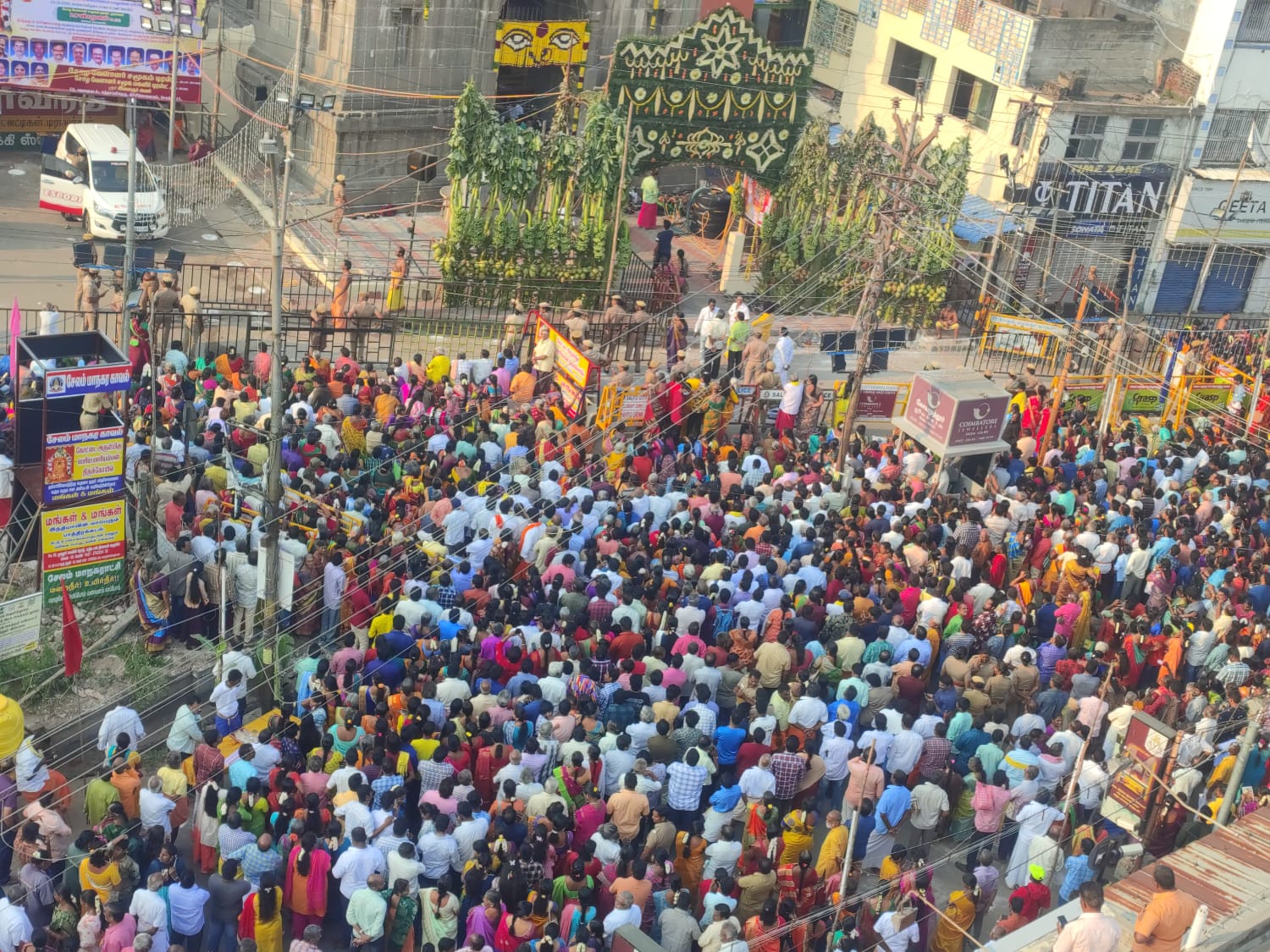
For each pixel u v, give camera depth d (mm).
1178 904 10461
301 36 18672
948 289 36031
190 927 13578
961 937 14695
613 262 32625
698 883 15398
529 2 39406
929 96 39625
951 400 24422
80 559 18500
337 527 19484
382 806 14742
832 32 43281
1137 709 17734
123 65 36938
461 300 32844
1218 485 25297
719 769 16703
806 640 18469
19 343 19344
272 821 14484
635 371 30125
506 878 13984
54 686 17578
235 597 18219
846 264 35281
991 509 23375
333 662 16922
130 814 14984
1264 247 39344
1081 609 20516
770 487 22109
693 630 17953
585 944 13094
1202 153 37875
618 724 16562
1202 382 31125
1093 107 36312
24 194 35906
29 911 13766
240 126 41062
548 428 23375
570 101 35125
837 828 15188
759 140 34719
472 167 31984
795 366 31969
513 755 15461
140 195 33156
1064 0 38500
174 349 24109
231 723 16344
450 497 20328
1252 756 16938
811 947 14688
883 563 20359
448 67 37094
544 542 19375
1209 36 36938
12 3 35312
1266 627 20562
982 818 16359
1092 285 37188
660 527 20516
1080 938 10297
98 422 19344
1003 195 37281
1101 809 15859
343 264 29469
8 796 14883
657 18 39594
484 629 17406
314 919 14086
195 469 20438
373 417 23312
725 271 35812
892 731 16672
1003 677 18156
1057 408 27672
